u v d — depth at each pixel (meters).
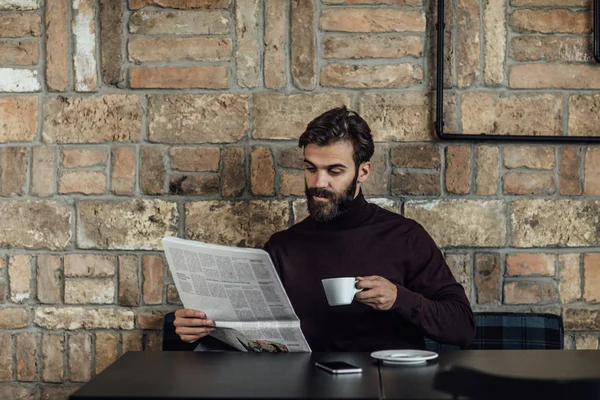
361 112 2.45
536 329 2.28
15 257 2.48
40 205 2.48
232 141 2.46
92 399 1.25
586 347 2.45
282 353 1.67
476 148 2.45
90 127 2.47
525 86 2.44
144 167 2.47
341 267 2.06
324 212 2.00
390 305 1.77
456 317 1.90
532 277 2.45
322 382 1.36
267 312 1.71
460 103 2.45
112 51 2.46
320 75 2.45
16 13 2.47
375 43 2.45
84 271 2.48
